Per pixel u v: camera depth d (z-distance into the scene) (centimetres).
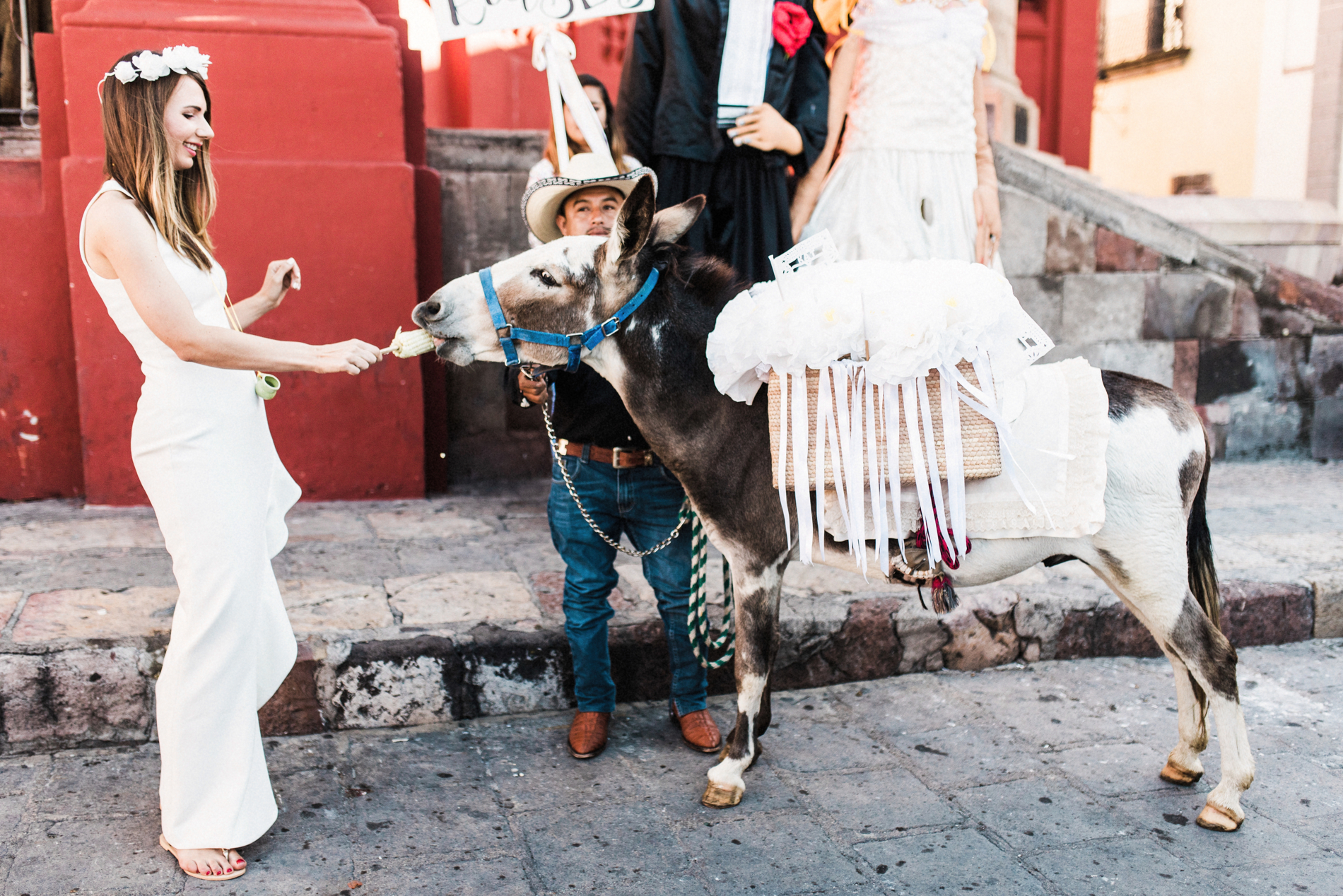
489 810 276
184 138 231
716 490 267
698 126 369
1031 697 349
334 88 466
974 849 258
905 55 377
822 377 247
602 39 643
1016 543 254
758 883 244
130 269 222
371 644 320
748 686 276
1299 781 291
